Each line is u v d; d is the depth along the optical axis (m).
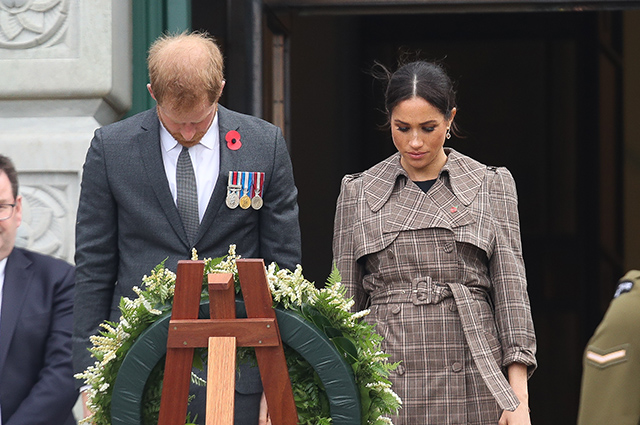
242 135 10.98
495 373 11.23
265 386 7.67
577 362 35.34
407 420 11.42
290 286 7.99
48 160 16.03
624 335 8.76
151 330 7.77
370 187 12.17
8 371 11.60
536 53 36.84
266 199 11.06
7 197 11.82
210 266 8.05
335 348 7.77
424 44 36.91
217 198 10.76
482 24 36.62
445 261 11.65
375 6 18.53
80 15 16.23
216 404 7.38
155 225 10.71
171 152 10.84
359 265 12.19
